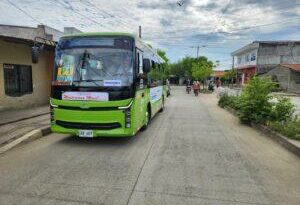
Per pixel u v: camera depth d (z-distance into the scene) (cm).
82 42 771
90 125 738
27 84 1409
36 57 888
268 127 980
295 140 800
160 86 1434
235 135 948
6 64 1238
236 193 477
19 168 575
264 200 454
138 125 834
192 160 653
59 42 783
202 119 1293
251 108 1121
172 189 486
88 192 465
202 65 5034
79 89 734
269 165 632
